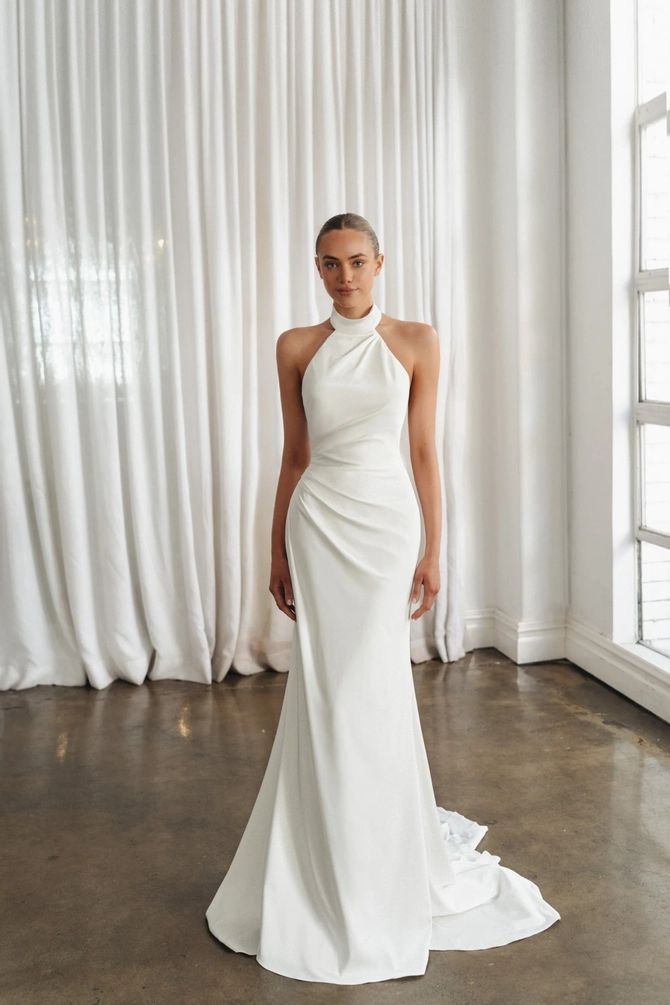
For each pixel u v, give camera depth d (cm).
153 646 440
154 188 417
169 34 411
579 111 421
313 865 231
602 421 416
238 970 229
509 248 443
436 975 225
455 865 263
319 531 231
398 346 238
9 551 424
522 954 232
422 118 436
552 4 426
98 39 405
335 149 430
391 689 229
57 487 421
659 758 343
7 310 412
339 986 222
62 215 412
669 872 267
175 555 437
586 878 265
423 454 247
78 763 353
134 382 423
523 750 353
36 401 418
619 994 216
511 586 463
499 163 448
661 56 377
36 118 402
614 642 415
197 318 422
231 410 429
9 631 431
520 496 448
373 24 428
